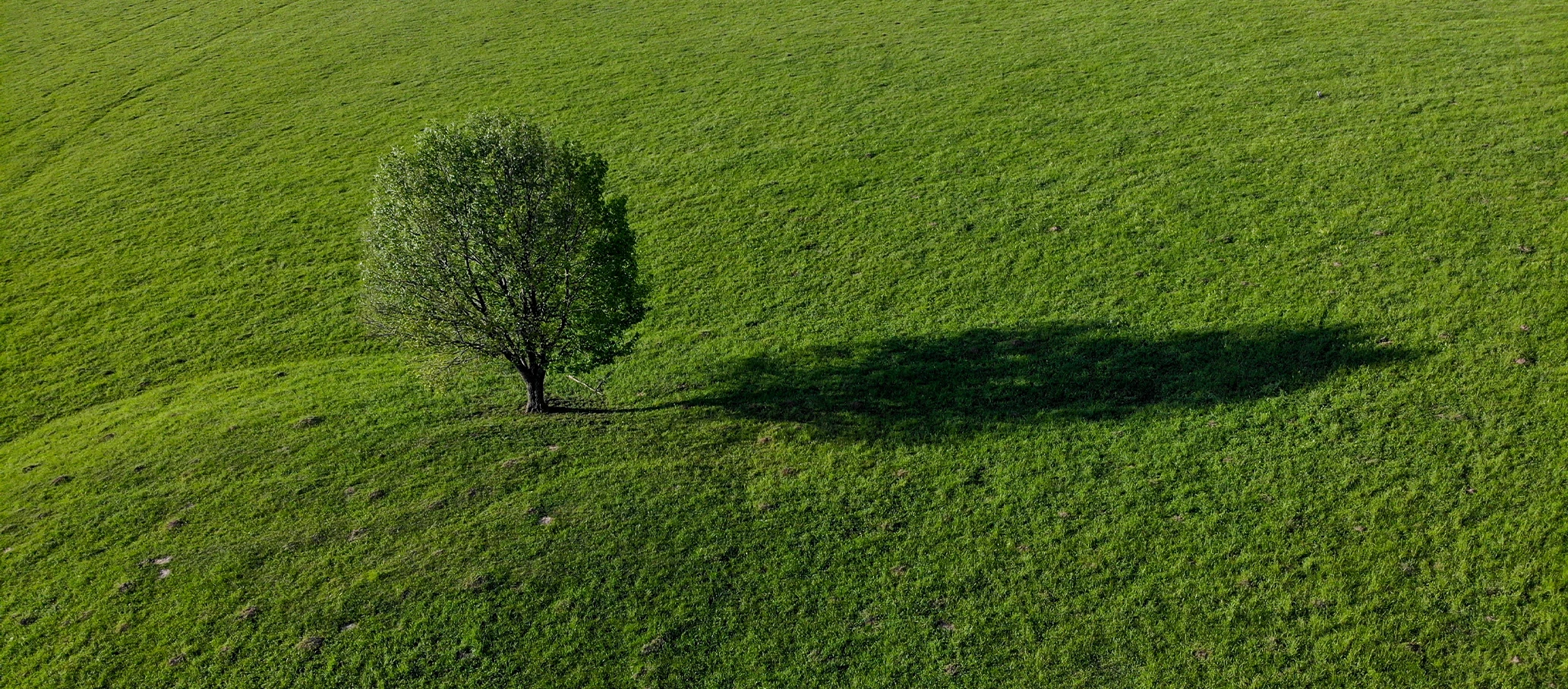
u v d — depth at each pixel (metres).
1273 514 23.67
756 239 42.28
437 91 61.50
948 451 27.47
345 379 34.75
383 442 29.48
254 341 38.56
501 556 23.92
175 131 59.03
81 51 74.81
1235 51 54.47
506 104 58.47
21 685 20.92
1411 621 20.31
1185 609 21.28
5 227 49.28
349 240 45.25
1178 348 31.27
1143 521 24.03
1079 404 29.17
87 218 49.50
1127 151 45.16
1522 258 32.66
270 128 58.38
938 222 41.59
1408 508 23.19
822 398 31.11
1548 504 22.62
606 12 73.94
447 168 28.02
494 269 28.89
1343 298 32.28
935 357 32.81
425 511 25.81
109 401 35.31
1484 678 18.94
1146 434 27.25
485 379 34.31
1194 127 46.38
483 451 28.61
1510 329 29.28
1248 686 19.33
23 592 23.81
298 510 26.17
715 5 73.44
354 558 24.09
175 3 85.06
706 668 20.77
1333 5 59.56
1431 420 25.98
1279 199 39.22
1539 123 41.22
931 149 48.00
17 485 29.09
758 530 24.69
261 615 22.38
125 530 25.89
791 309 37.16
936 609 21.94
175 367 37.16
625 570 23.41
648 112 55.78
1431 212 36.28
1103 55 56.44
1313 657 19.83
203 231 47.16
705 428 29.61
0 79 70.06
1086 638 20.78
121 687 20.64
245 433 30.48
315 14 79.44
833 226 42.44
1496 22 53.09
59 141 59.22
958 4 68.88
